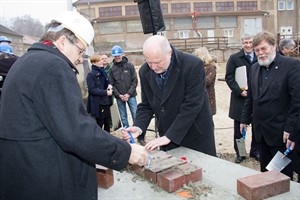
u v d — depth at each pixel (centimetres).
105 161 124
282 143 254
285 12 3052
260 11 2959
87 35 135
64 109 118
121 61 521
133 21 2852
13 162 123
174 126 207
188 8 2923
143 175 167
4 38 469
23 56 130
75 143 116
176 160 168
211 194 147
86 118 122
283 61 246
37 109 120
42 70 120
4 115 124
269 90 251
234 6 2973
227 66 384
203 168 177
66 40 133
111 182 161
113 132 519
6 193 127
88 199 133
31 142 121
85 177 132
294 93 238
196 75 212
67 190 126
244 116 292
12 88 123
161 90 220
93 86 459
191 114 209
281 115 251
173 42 2767
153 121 634
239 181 144
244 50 372
